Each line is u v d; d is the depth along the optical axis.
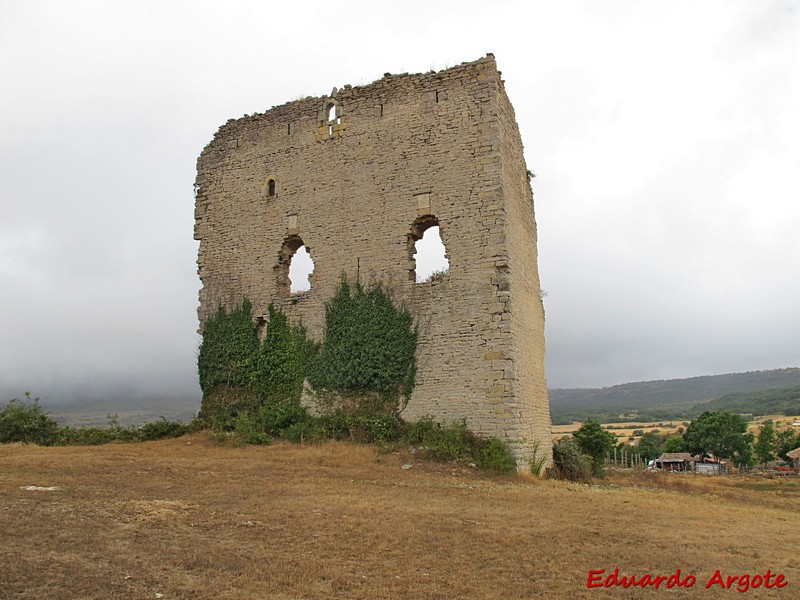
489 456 19.19
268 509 11.66
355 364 22.19
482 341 20.69
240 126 26.70
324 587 7.85
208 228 26.44
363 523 10.84
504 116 23.23
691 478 34.44
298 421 22.61
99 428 25.38
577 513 12.84
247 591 7.51
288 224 24.81
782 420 128.75
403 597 7.66
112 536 9.31
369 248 23.09
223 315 25.38
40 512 10.38
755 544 10.91
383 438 20.73
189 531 9.92
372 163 23.70
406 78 23.80
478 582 8.30
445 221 22.02
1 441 23.39
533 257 25.28
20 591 7.05
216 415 24.58
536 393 23.14
